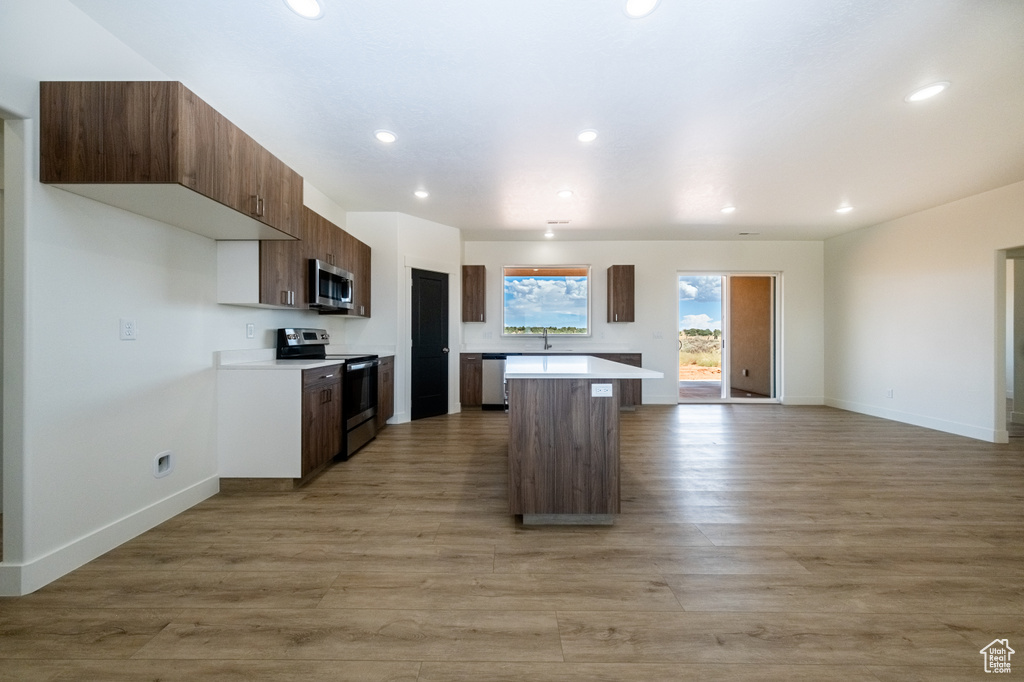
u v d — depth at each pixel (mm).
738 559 1977
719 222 5324
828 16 1831
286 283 3158
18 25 1651
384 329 5012
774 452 3816
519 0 1749
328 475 3197
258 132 2920
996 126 2807
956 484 2984
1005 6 1760
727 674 1293
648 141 3039
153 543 2115
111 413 2062
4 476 1687
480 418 5340
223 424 2857
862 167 3504
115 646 1403
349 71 2244
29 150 1712
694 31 1930
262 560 1956
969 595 1695
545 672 1302
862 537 2197
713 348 7547
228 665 1326
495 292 6477
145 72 2158
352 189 4121
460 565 1921
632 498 2742
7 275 1688
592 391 2340
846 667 1320
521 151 3217
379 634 1466
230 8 1808
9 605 1611
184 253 2559
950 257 4516
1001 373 4137
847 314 5949
